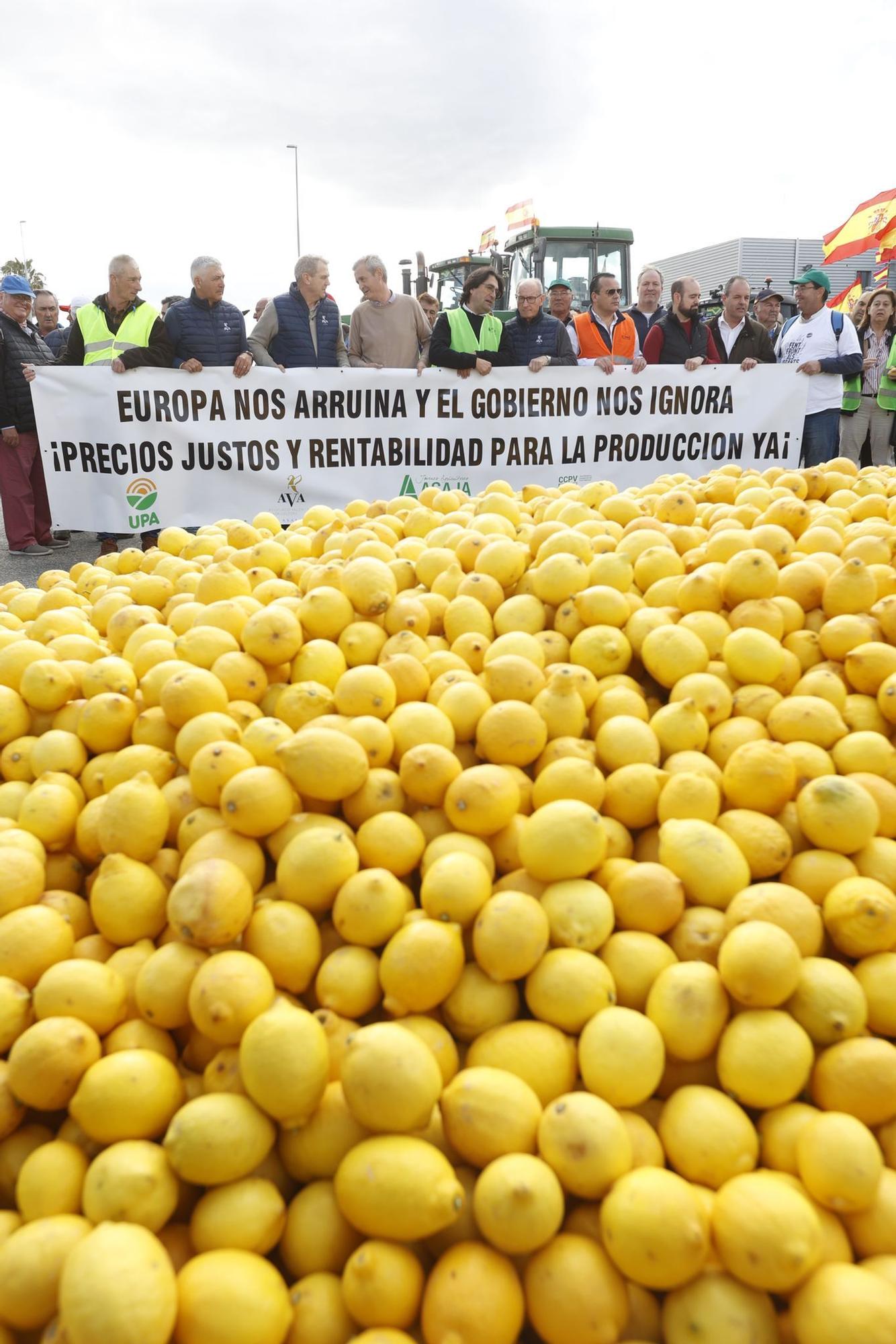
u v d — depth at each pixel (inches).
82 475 297.7
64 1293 50.5
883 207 610.9
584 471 332.2
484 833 81.6
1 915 76.9
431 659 105.7
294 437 308.0
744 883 76.4
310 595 111.3
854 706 96.9
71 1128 65.2
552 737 94.3
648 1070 62.8
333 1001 69.8
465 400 316.8
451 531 141.6
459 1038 72.2
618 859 79.7
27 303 367.2
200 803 85.7
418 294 495.2
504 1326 53.6
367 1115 58.4
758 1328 53.2
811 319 363.9
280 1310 53.7
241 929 70.4
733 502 168.1
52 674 102.8
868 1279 52.9
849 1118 59.2
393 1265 55.3
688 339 337.7
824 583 113.3
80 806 91.7
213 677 96.0
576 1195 59.2
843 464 175.0
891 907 70.6
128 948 76.4
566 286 388.2
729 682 102.4
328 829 77.2
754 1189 55.6
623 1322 54.8
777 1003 64.6
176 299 507.2
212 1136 57.9
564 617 113.4
